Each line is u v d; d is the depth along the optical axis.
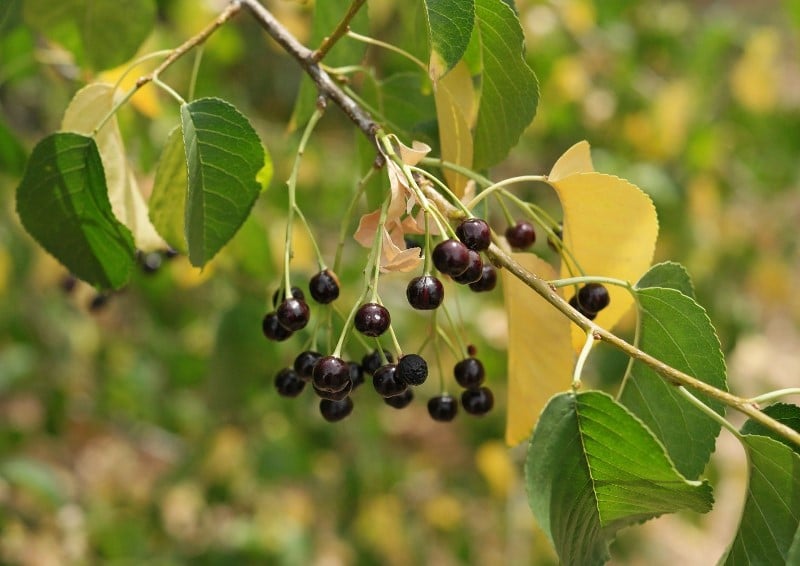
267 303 0.80
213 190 0.55
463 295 1.06
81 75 0.66
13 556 1.01
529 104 0.55
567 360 0.55
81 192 0.56
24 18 0.63
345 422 1.04
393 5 1.07
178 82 0.97
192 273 0.81
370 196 0.61
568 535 0.50
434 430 1.37
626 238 0.55
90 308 0.69
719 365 0.52
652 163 1.15
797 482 0.50
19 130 0.96
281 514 1.08
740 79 1.18
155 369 1.13
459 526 1.13
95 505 1.12
